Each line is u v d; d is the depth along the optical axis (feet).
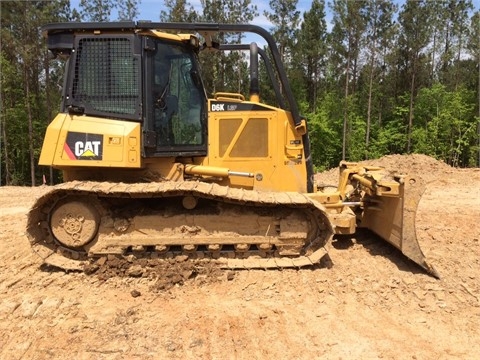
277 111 19.43
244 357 11.97
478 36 109.60
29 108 94.89
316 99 118.42
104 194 16.89
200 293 16.06
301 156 20.06
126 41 17.53
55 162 17.53
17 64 96.17
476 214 31.07
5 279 17.61
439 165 57.82
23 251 21.95
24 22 87.20
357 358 11.89
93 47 17.60
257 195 17.22
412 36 107.34
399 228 18.12
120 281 17.04
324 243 17.89
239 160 19.39
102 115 17.65
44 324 13.84
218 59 96.94
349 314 14.48
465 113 111.14
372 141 115.14
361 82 119.65
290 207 17.54
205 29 17.97
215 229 17.67
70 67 17.70
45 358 11.98
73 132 17.49
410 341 12.78
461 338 12.95
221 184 19.20
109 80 17.58
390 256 19.84
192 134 18.76
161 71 18.04
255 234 17.80
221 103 19.33
